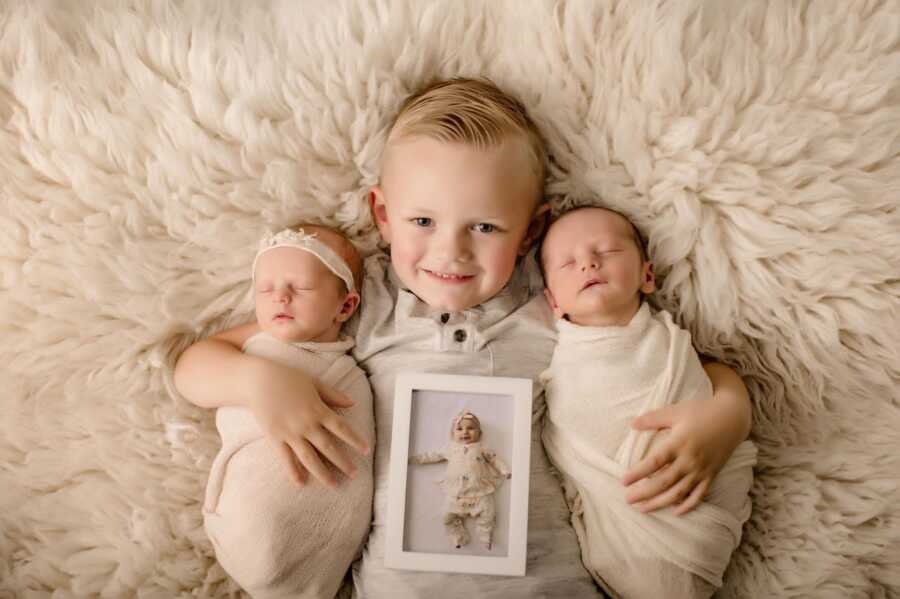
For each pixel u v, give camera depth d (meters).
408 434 1.14
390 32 1.22
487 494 1.12
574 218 1.21
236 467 1.14
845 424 1.21
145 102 1.21
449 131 1.14
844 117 1.17
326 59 1.21
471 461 1.13
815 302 1.19
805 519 1.17
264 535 1.10
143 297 1.22
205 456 1.23
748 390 1.26
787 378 1.22
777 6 1.19
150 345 1.23
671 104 1.18
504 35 1.24
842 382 1.20
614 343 1.16
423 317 1.24
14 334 1.20
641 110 1.18
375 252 1.31
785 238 1.17
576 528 1.19
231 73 1.20
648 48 1.18
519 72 1.23
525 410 1.14
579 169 1.24
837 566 1.16
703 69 1.17
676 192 1.18
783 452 1.23
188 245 1.23
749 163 1.17
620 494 1.11
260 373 1.14
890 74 1.16
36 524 1.19
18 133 1.20
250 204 1.23
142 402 1.23
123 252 1.21
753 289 1.20
